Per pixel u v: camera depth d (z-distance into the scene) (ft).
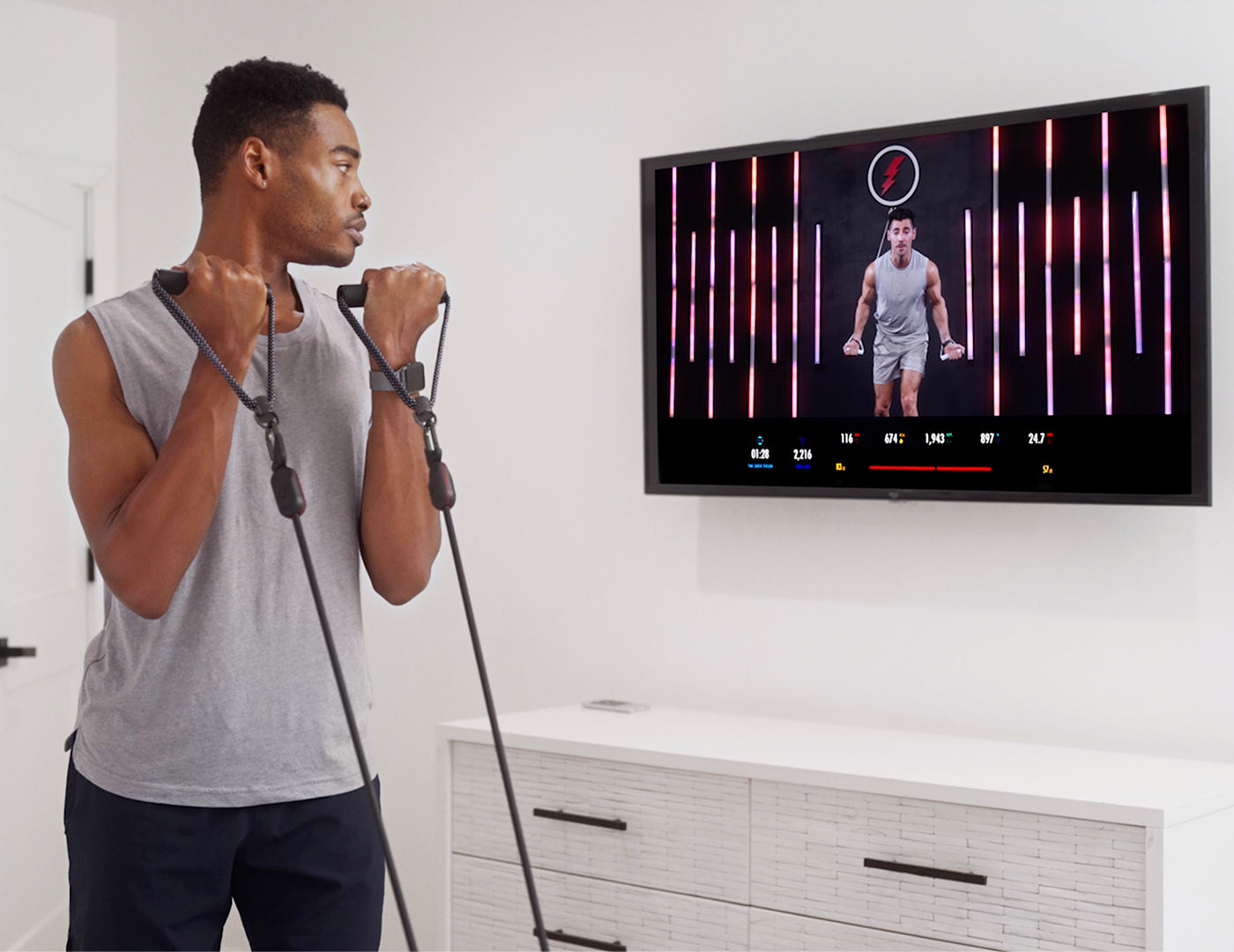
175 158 10.44
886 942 6.40
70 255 10.26
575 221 8.89
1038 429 6.96
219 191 4.14
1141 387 6.69
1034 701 7.38
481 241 9.27
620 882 7.18
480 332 9.27
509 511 9.16
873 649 7.86
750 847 6.79
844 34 7.93
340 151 4.15
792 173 7.61
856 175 7.41
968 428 7.15
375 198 9.73
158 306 4.04
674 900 7.02
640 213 8.57
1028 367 6.97
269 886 4.11
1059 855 5.96
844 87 7.94
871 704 7.87
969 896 6.19
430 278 4.05
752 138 8.25
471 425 9.30
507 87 9.16
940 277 7.19
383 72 9.67
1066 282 6.86
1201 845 5.90
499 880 7.57
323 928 4.10
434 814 9.46
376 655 9.72
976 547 7.56
